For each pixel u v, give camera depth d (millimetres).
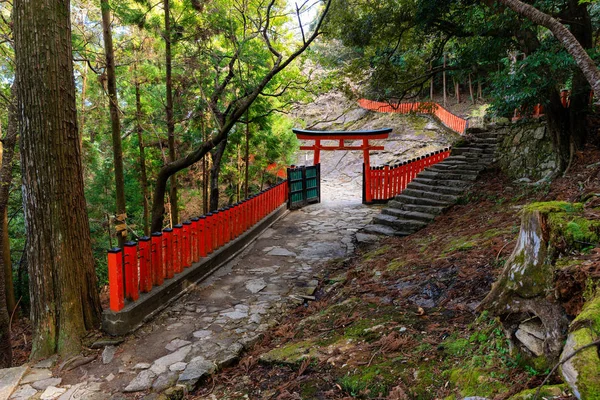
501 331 2758
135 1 7906
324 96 30484
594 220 2467
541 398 1813
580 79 7004
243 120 10641
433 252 5723
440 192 9453
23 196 4809
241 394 3357
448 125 22922
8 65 7867
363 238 8680
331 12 8867
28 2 4535
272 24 10359
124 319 4840
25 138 4711
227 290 6281
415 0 9023
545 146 8281
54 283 4754
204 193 14312
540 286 2424
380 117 26859
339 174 23484
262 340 4621
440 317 3623
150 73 9258
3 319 5730
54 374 4188
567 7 6789
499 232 5254
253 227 9539
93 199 13789
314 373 3262
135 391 3727
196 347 4488
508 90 6523
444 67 10266
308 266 7441
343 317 4324
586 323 1757
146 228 12352
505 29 7617
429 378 2717
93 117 10789
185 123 11211
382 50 11023
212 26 8594
